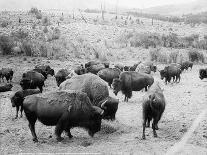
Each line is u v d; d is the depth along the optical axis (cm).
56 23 4000
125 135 1062
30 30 3559
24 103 1000
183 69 2630
